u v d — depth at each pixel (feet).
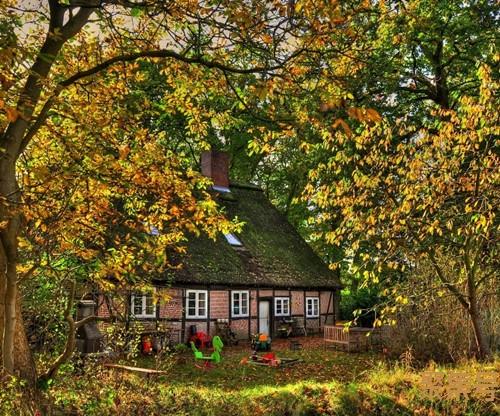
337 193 38.37
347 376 54.13
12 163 24.32
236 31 24.11
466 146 34.19
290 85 24.36
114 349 40.91
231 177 137.18
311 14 22.56
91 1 24.80
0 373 23.50
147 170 29.48
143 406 29.68
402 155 35.83
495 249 38.58
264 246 103.09
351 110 16.69
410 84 70.74
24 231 28.60
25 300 35.86
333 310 110.22
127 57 26.58
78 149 24.04
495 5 61.05
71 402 27.99
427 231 35.19
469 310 40.42
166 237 33.58
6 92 18.30
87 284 38.88
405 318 54.80
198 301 82.69
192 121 34.14
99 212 31.12
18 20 19.53
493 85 34.09
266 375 54.85
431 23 58.23
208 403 31.32
